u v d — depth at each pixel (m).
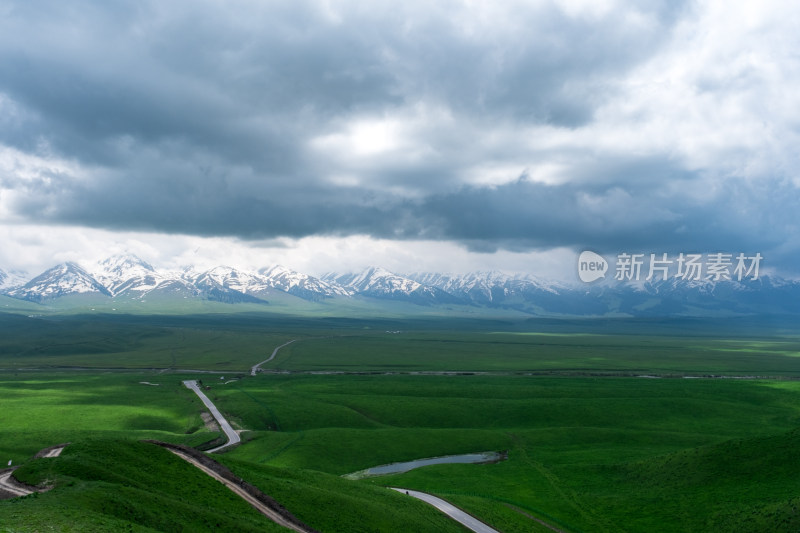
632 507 119.50
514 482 143.12
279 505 83.00
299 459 160.38
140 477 78.94
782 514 95.75
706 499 115.00
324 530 79.69
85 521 56.72
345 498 93.31
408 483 142.00
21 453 153.62
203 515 70.31
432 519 98.75
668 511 114.31
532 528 107.25
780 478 115.25
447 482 143.00
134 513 64.12
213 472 89.94
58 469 75.44
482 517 107.06
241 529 69.94
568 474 148.75
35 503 60.00
